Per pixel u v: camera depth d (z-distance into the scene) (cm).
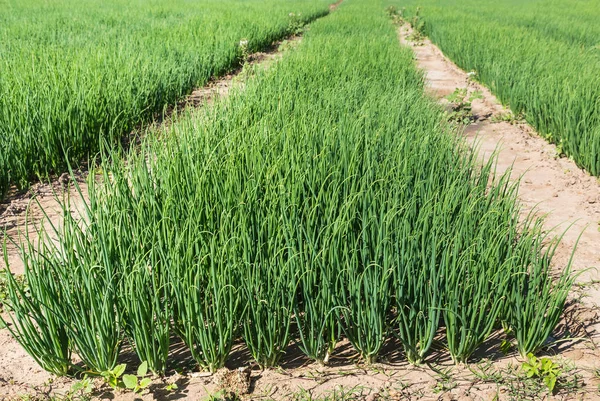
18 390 344
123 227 382
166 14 2325
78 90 763
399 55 1202
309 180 463
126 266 357
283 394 340
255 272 357
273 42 2033
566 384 349
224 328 352
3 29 1567
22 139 646
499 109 1079
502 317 382
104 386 347
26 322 335
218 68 1289
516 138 888
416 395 340
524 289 396
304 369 364
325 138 561
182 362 369
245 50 1482
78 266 349
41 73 838
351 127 588
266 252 377
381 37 1556
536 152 821
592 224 580
